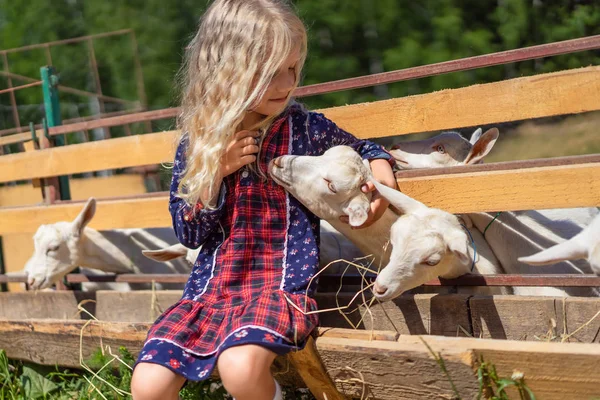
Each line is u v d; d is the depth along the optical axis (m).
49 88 5.30
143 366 2.59
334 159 2.97
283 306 2.68
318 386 2.83
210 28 2.96
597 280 3.04
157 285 5.09
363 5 15.80
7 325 3.74
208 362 2.60
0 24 19.78
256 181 2.98
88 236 4.94
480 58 3.31
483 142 3.79
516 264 3.90
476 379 2.40
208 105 2.90
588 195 3.17
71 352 3.54
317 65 15.55
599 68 3.18
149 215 4.64
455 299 3.16
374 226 3.29
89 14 18.47
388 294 2.94
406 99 3.61
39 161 5.12
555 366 2.31
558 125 12.53
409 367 2.53
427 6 15.79
